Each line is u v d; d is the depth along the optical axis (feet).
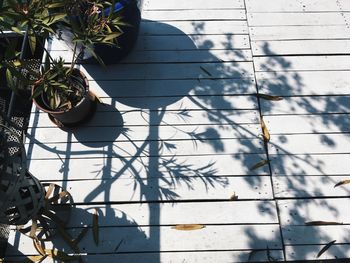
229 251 7.39
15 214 6.63
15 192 6.03
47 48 9.71
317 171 8.11
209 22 10.12
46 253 7.43
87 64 9.48
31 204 6.71
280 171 8.13
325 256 7.32
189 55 9.62
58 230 7.57
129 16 8.41
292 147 8.38
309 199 7.84
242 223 7.63
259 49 9.67
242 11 10.29
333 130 8.56
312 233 7.52
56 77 8.02
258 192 7.92
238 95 9.04
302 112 8.79
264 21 10.11
